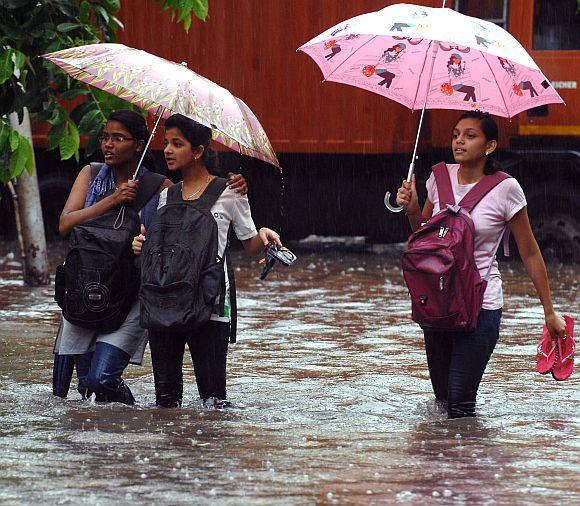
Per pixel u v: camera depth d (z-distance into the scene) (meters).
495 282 13.34
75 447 11.84
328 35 13.59
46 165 38.09
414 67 14.29
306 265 33.12
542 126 33.66
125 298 13.65
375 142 34.84
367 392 15.77
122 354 13.77
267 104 35.66
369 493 10.17
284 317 23.19
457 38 12.92
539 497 10.12
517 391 15.91
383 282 29.45
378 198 35.75
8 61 17.80
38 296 26.23
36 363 17.77
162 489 10.23
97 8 19.94
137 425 12.95
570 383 16.55
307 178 36.16
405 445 12.20
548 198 34.22
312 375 17.09
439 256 12.87
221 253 13.34
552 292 27.66
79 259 13.53
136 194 13.82
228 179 13.45
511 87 14.02
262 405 14.70
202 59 35.81
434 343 13.99
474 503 9.89
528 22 33.53
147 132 14.12
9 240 39.09
